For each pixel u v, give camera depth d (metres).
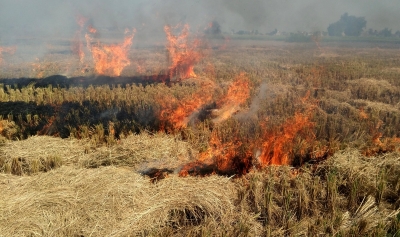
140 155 8.06
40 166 7.37
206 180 6.44
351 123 10.27
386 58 34.03
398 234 5.01
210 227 5.25
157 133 9.41
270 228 5.26
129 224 5.11
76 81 18.38
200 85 16.48
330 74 20.34
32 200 5.45
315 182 6.45
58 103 13.14
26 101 13.48
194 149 8.61
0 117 10.63
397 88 15.98
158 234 5.11
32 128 9.97
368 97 14.44
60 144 8.41
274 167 7.27
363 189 6.36
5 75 19.95
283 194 6.17
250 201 6.05
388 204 6.12
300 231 5.27
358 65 25.64
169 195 5.84
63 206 5.37
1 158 7.60
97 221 5.08
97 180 6.10
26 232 4.81
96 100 13.54
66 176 6.34
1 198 5.52
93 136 8.99
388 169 7.00
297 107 12.34
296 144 8.49
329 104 12.75
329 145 8.48
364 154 8.19
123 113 11.59
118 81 18.47
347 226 5.38
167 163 7.91
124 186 5.89
